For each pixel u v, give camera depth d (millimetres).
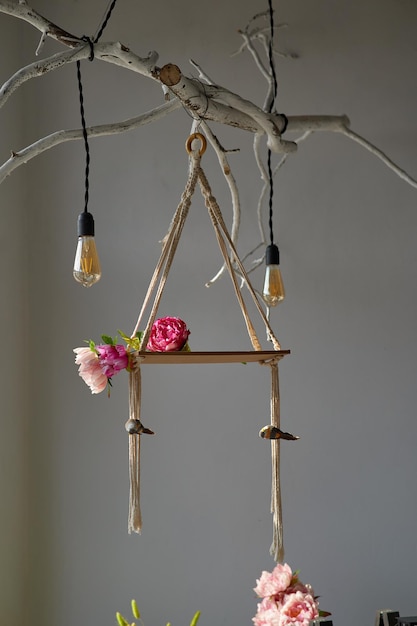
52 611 2982
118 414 3021
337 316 3031
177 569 2969
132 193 3100
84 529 3000
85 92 3135
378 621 2424
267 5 3121
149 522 2988
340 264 3045
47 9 3148
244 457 2996
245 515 2977
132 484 1937
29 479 3025
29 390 3047
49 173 3105
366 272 3037
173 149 3105
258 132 2359
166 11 3139
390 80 3090
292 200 3076
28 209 3094
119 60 2018
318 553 2955
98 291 3072
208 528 2980
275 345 2098
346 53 3104
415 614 2914
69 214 3094
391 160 3008
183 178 3094
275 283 2168
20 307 3029
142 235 3084
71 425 3033
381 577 2936
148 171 3104
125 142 3115
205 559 2969
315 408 3004
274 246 2193
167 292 3064
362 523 2957
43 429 3037
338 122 2596
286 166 3086
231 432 3006
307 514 2973
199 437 3010
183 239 3080
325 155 3082
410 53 3092
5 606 2859
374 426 2986
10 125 3025
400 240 3043
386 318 3020
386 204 3059
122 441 3014
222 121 2230
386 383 3000
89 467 3016
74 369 3045
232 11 3125
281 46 3115
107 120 3131
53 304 3068
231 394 3020
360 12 3109
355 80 3094
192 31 3131
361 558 2945
